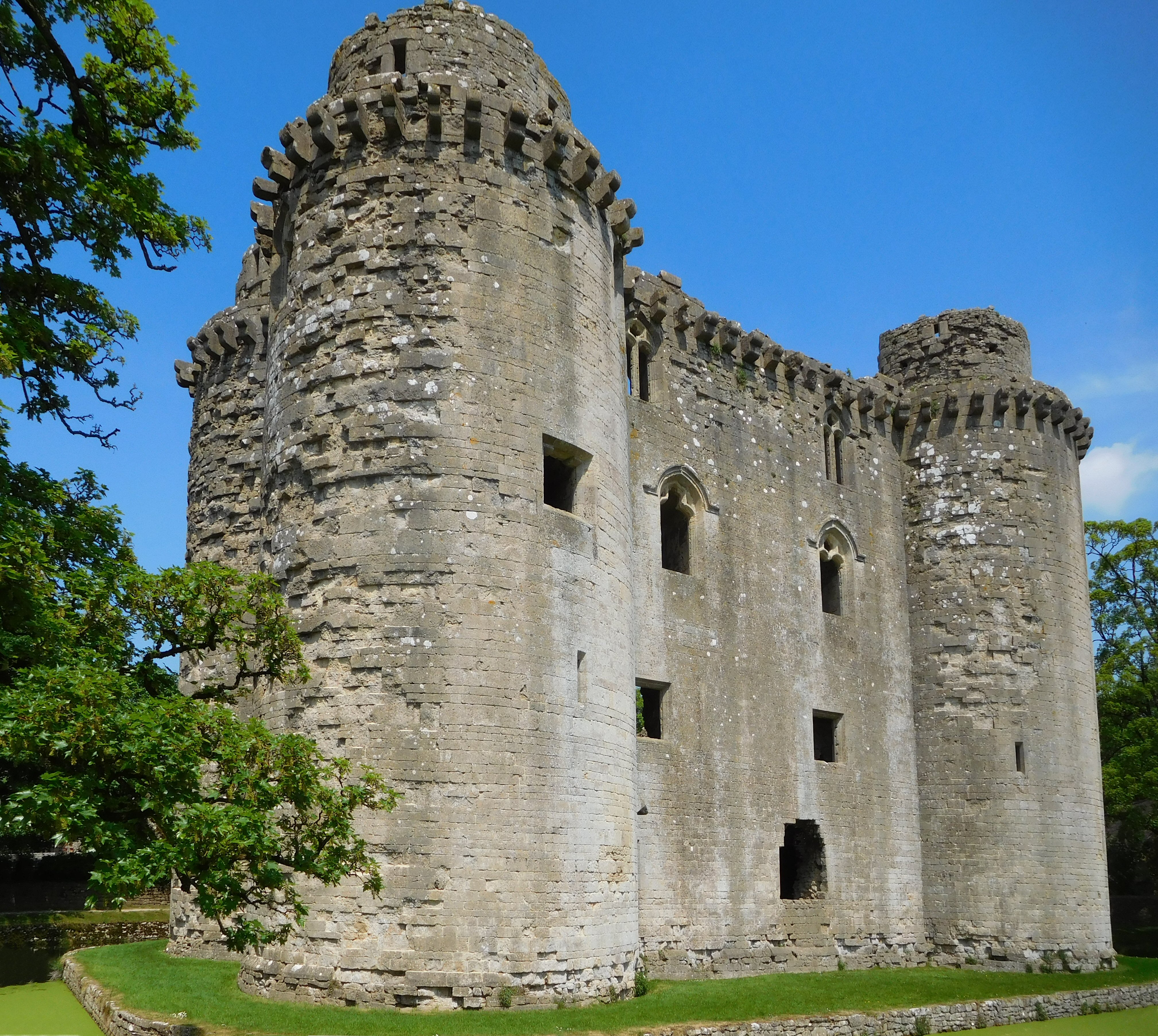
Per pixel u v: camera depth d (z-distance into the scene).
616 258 24.73
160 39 20.38
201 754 14.58
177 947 26.22
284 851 15.70
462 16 22.73
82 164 19.02
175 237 20.45
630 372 27.92
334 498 20.16
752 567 29.48
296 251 21.97
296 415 21.06
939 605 33.22
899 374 35.72
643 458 27.30
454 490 19.70
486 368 20.39
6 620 16.30
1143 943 41.06
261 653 19.03
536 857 18.95
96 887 13.29
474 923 18.25
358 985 18.05
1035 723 31.95
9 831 12.96
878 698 31.98
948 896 31.28
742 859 27.33
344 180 21.44
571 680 20.17
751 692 28.61
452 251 20.75
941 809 31.91
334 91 23.59
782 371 31.86
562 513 20.81
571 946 19.09
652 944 24.97
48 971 28.34
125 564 18.00
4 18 18.88
